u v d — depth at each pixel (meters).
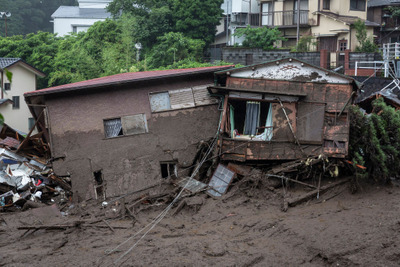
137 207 18.86
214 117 20.84
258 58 38.66
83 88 19.94
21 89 38.62
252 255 13.78
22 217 18.36
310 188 18.55
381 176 18.08
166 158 20.55
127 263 13.73
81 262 13.98
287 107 19.20
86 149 20.41
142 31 42.50
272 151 19.16
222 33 48.34
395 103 23.64
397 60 30.69
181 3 42.66
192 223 17.22
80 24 65.75
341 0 42.09
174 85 20.88
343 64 36.72
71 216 18.77
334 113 18.88
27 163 21.88
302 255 13.63
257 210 17.55
